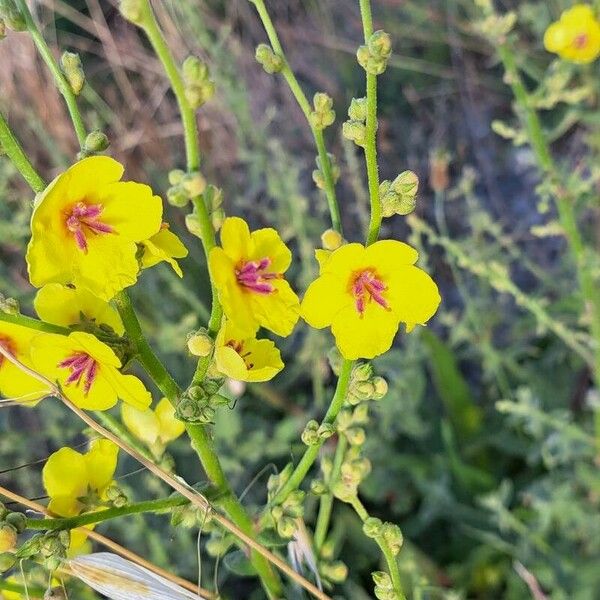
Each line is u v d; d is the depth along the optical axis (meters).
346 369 0.12
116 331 0.12
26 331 0.12
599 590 0.25
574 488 0.27
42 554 0.12
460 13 0.40
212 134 0.36
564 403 0.30
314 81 0.38
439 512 0.27
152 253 0.12
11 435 0.25
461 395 0.29
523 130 0.23
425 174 0.38
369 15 0.11
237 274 0.11
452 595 0.19
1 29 0.11
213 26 0.36
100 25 0.34
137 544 0.25
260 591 0.26
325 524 0.15
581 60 0.22
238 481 0.27
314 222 0.30
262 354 0.12
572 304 0.28
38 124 0.29
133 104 0.34
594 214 0.32
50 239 0.10
